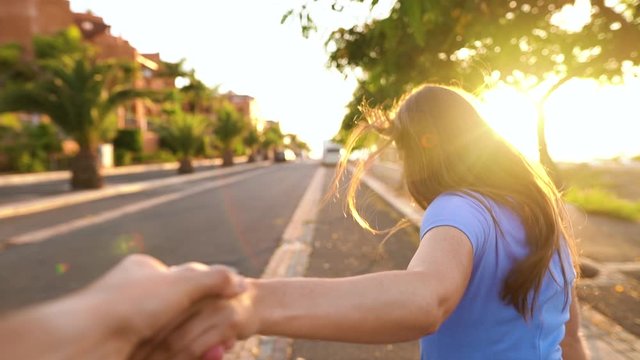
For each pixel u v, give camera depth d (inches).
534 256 39.0
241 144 3339.1
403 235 405.4
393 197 729.0
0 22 1902.1
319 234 419.8
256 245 378.0
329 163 2549.2
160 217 560.7
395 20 166.1
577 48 198.7
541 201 41.5
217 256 340.2
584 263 251.0
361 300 26.0
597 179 1098.1
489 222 38.2
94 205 705.6
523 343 39.8
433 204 39.8
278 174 1694.1
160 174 1583.4
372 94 218.5
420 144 44.1
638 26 176.7
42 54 1144.2
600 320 178.5
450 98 44.9
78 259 339.0
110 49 2313.0
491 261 37.8
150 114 2500.0
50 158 1523.1
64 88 903.7
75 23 2281.0
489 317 38.8
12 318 12.9
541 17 179.5
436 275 30.5
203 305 20.8
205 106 3159.5
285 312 24.1
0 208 608.4
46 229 478.0
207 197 821.9
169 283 18.2
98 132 943.0
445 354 40.2
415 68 204.2
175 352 20.0
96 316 14.9
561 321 44.7
